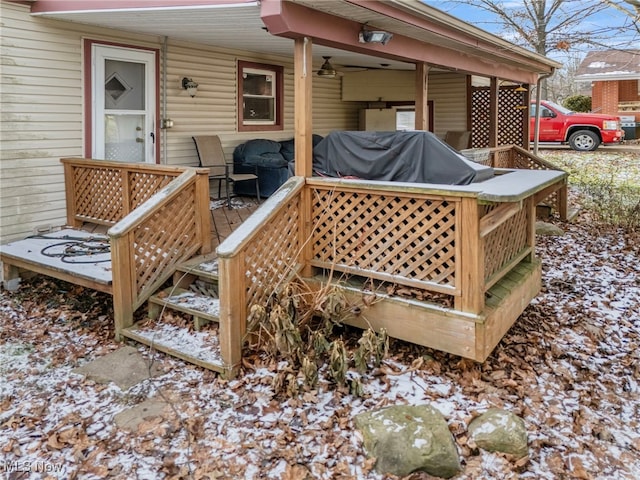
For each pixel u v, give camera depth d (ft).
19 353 12.50
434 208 11.17
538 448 9.07
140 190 16.17
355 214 12.35
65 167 17.94
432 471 8.37
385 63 28.19
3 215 16.49
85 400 10.53
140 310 14.06
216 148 23.21
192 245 14.76
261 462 8.64
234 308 11.05
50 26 16.97
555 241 22.29
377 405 10.10
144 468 8.54
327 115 30.86
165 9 13.83
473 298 10.77
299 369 11.09
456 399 10.35
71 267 14.34
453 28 16.49
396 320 11.76
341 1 11.73
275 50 24.59
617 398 10.70
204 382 11.07
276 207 12.01
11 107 16.22
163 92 21.06
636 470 8.58
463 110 32.01
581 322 14.16
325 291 11.94
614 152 47.83
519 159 27.63
